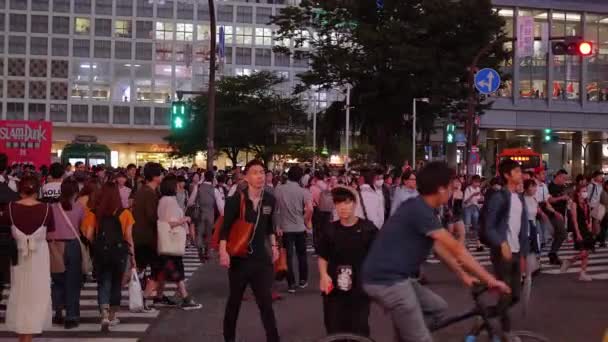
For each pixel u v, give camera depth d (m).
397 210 5.30
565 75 63.19
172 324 9.64
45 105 76.44
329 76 42.34
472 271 5.16
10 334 8.96
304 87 43.62
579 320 9.84
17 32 75.69
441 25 39.28
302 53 42.88
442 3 39.28
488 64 39.75
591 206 19.48
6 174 14.03
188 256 18.70
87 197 11.37
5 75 75.50
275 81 63.53
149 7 78.31
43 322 7.89
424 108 44.38
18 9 75.75
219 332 9.10
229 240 7.69
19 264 7.83
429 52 38.91
